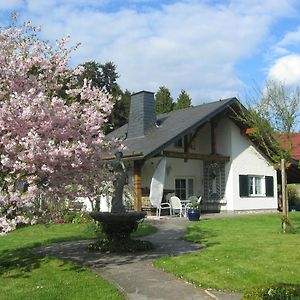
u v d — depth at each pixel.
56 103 8.60
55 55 9.94
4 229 7.80
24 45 9.72
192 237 13.60
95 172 9.68
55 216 9.31
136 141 22.62
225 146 25.14
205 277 8.37
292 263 9.26
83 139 9.02
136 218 11.52
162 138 21.14
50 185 8.91
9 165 8.01
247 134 24.81
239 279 8.16
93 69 40.59
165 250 11.41
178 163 24.27
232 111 23.78
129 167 22.25
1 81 9.10
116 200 11.70
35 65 9.56
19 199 7.88
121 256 10.70
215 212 24.97
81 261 10.20
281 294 5.70
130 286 8.02
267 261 9.45
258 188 26.33
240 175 25.09
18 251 11.69
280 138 16.30
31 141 7.91
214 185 25.31
